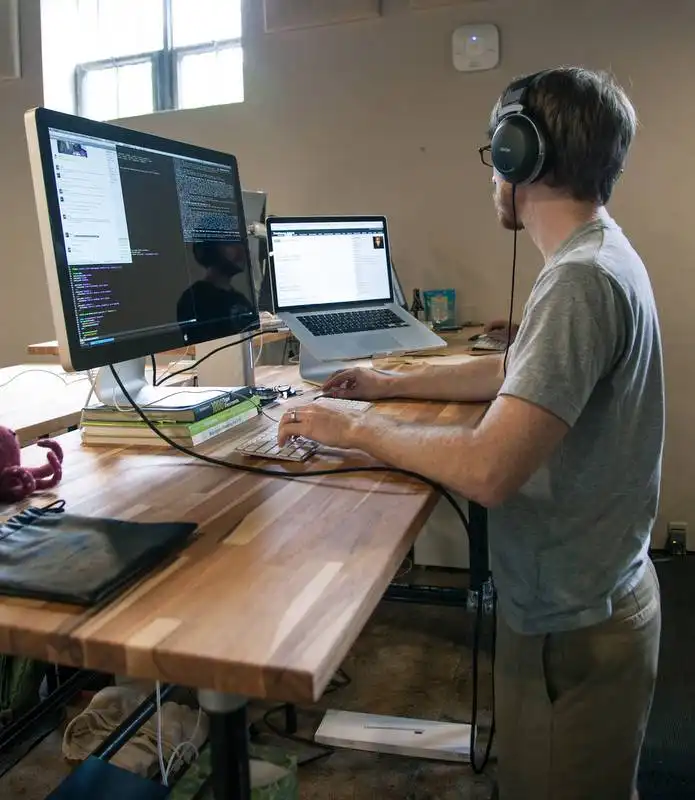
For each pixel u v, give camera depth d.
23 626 0.59
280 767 1.30
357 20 2.94
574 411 0.82
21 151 3.62
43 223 0.94
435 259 3.00
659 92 2.61
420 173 2.96
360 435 0.97
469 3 2.78
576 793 1.02
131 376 1.24
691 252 2.66
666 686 1.89
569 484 0.95
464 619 2.35
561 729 1.01
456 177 2.92
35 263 3.69
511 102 0.98
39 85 3.52
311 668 0.52
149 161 1.17
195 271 1.29
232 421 1.29
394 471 1.00
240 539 0.77
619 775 1.02
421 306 2.89
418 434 0.92
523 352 0.84
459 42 2.79
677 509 2.79
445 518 2.58
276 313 1.80
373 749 1.72
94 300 1.01
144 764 1.54
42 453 1.15
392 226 3.03
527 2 2.71
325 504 0.87
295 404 1.50
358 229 1.99
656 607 1.02
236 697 0.59
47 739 1.79
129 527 0.76
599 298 0.84
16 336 3.80
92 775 1.36
